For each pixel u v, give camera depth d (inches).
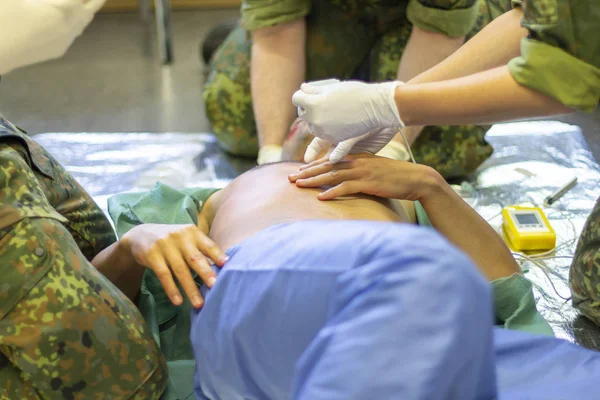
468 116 58.4
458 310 32.6
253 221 55.0
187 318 63.1
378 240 37.2
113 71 141.8
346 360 33.0
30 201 46.4
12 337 44.7
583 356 49.9
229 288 44.9
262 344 41.7
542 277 76.7
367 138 64.9
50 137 111.2
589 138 109.2
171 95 130.2
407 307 32.8
